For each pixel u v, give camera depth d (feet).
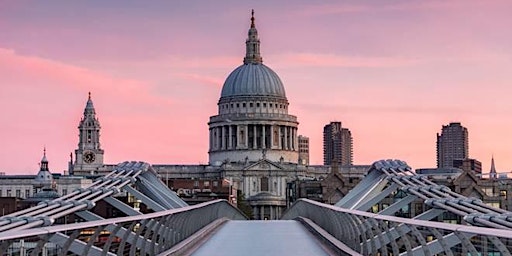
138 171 120.98
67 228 47.62
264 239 123.65
